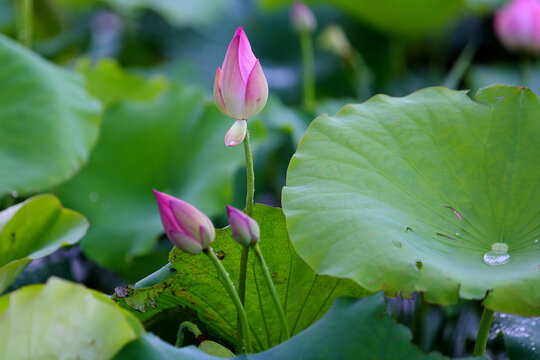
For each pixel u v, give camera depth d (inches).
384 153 96.0
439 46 198.4
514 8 147.5
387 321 89.2
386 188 94.6
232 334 98.1
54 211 101.7
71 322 87.7
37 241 101.3
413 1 172.2
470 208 95.1
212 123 133.4
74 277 118.3
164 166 132.4
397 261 90.4
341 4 183.8
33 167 111.8
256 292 95.9
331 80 185.6
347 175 94.5
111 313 88.1
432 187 95.5
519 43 146.7
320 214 92.4
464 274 90.7
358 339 89.2
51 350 87.4
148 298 95.4
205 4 193.9
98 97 159.3
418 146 96.7
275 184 156.6
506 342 97.2
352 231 91.7
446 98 98.7
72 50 206.8
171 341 98.7
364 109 97.8
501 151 96.6
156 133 134.7
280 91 186.4
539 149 96.4
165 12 182.4
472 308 110.5
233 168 120.5
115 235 118.9
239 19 204.2
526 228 94.0
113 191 127.1
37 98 114.7
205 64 195.6
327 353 89.2
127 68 198.7
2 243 99.8
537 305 88.6
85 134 117.0
